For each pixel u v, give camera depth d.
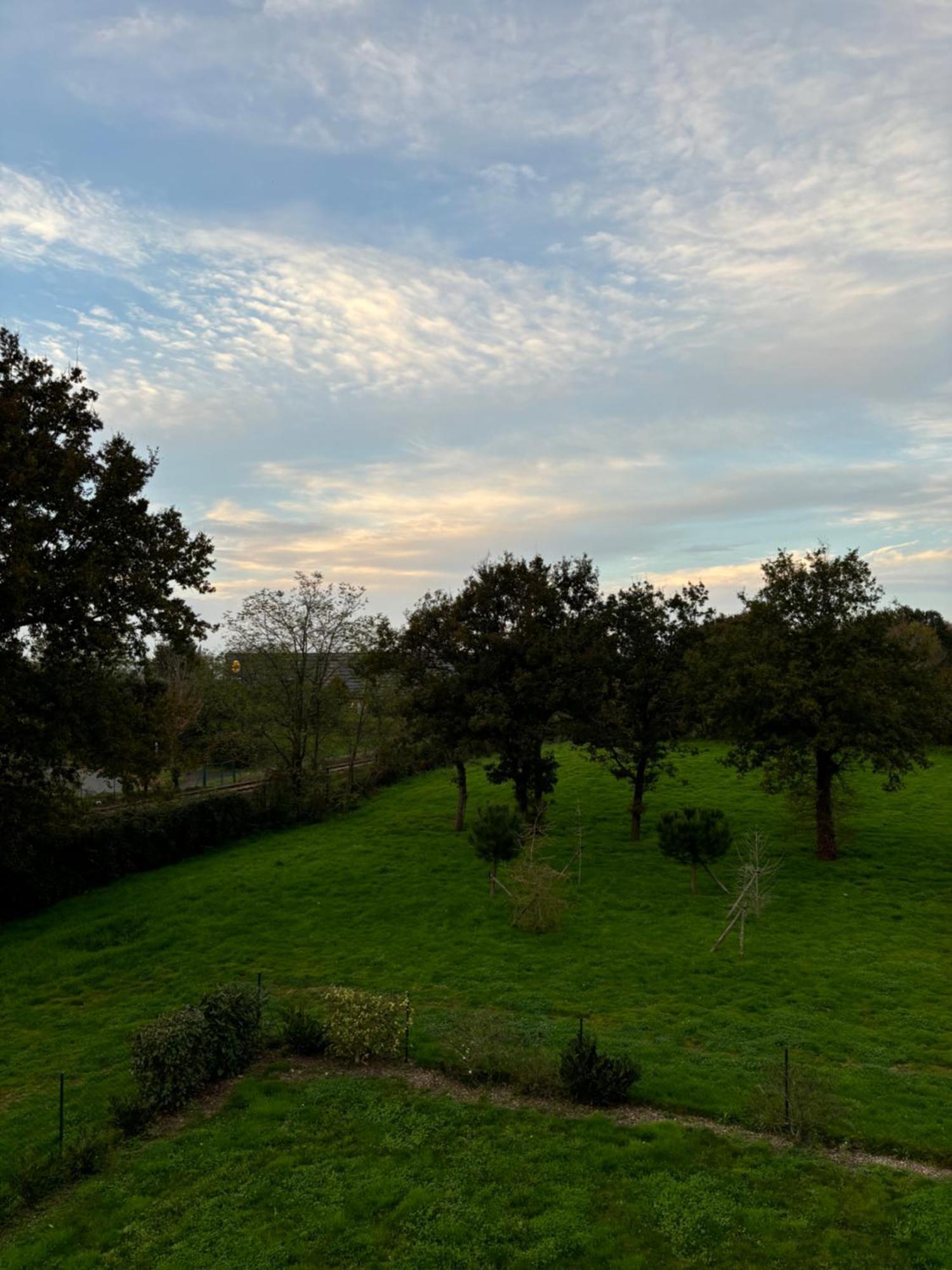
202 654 54.53
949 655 80.00
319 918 26.73
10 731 26.94
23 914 28.72
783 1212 10.88
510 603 35.50
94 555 26.52
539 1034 16.95
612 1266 9.91
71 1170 12.21
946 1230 10.34
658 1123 13.29
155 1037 14.45
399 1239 10.52
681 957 22.08
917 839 34.59
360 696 50.28
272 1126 13.41
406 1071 15.63
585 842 34.72
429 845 36.03
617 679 35.38
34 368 27.05
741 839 34.78
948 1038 16.73
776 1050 16.22
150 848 34.59
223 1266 10.02
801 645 31.03
